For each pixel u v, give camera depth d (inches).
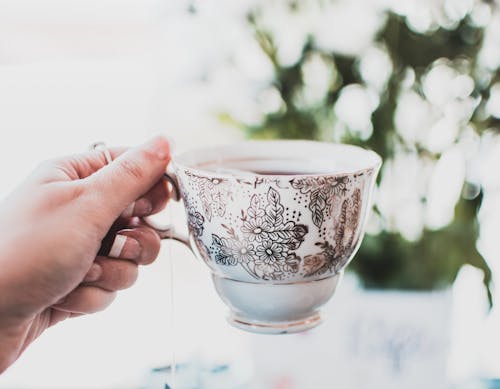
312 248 15.1
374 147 22.5
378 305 23.3
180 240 17.8
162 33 26.3
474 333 24.7
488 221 23.3
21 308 17.0
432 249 22.6
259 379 23.2
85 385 24.1
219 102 23.9
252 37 23.4
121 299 26.5
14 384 24.2
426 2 22.0
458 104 22.4
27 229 16.5
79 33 27.7
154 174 17.2
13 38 27.5
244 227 14.9
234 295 15.9
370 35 22.5
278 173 17.9
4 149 27.7
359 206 15.4
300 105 22.8
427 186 22.7
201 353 23.5
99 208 16.8
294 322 16.2
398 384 23.4
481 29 22.1
